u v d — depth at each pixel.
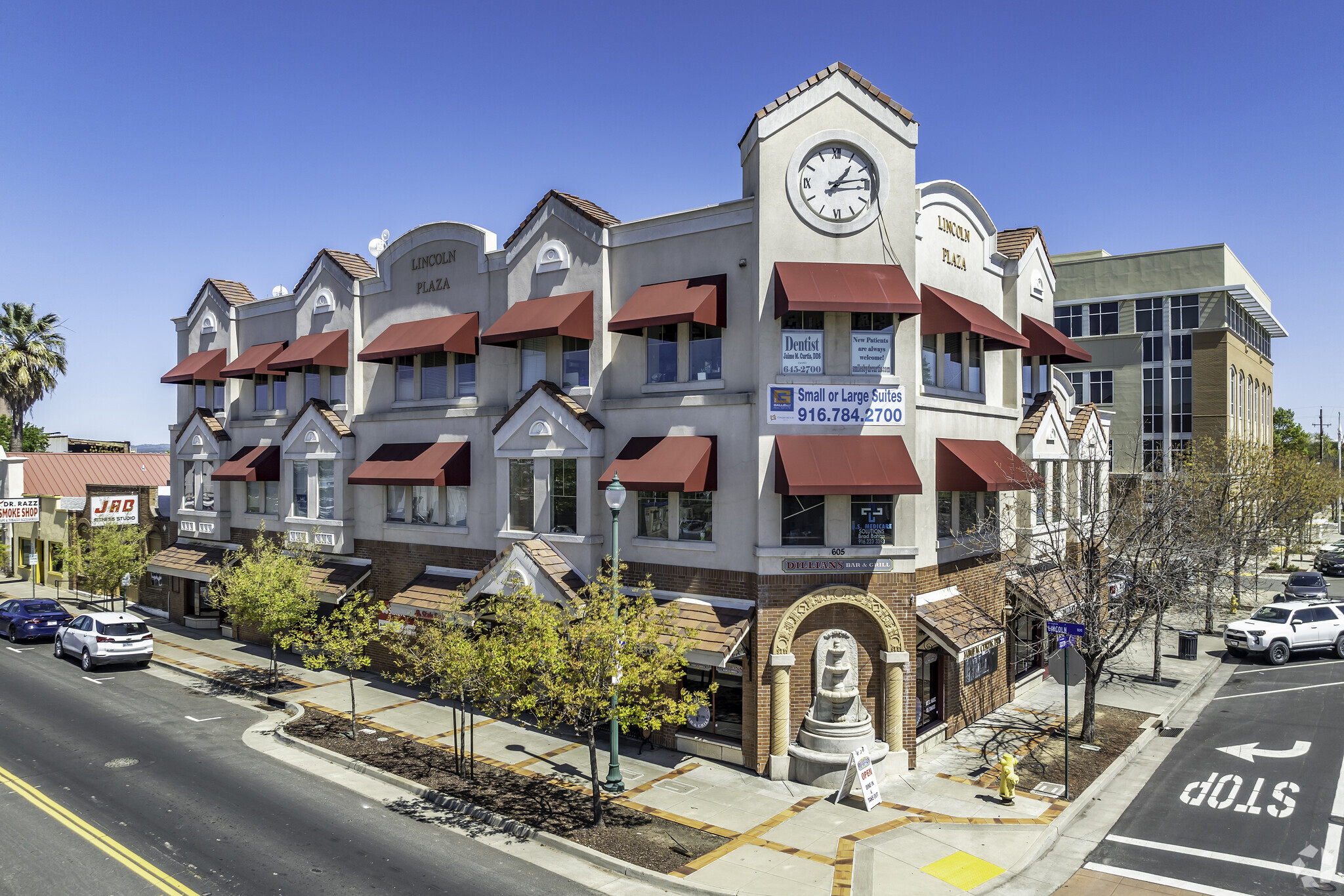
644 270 21.25
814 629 18.56
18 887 12.70
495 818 15.68
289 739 20.33
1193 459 37.78
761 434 18.56
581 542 21.34
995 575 24.08
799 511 18.72
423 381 26.41
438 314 25.98
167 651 30.25
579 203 22.69
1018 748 19.98
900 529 18.84
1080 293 58.31
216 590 26.78
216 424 33.75
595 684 15.17
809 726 18.08
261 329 32.69
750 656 18.61
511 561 21.55
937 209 21.73
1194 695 25.30
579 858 14.31
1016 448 25.30
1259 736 21.14
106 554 34.31
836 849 14.55
